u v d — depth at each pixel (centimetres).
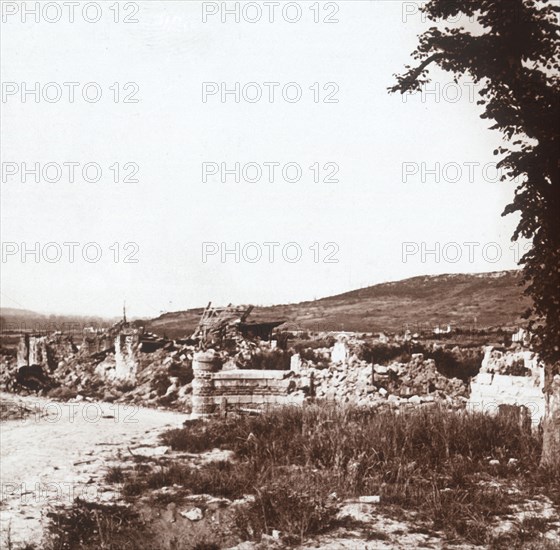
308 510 1042
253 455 1470
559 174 1280
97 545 991
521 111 1286
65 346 4306
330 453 1410
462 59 1341
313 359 3700
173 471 1359
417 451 1419
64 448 1747
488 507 1086
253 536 991
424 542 945
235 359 3606
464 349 3719
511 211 1345
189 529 1046
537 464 1330
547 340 1284
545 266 1286
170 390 3291
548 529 991
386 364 3462
